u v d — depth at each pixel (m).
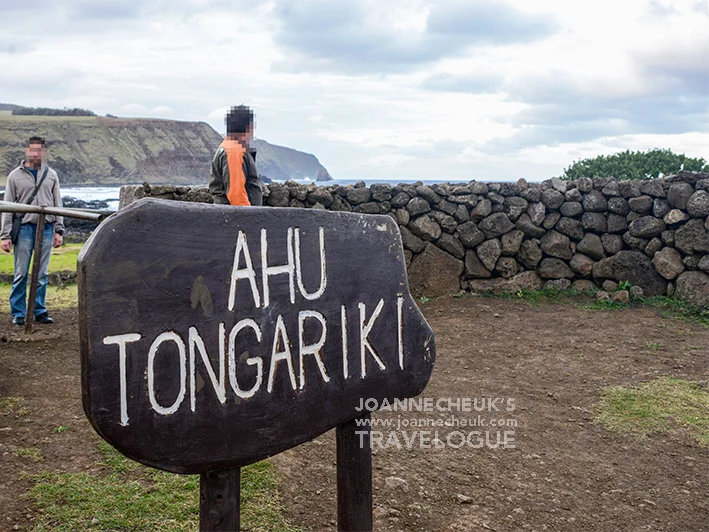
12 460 3.06
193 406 1.56
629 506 3.07
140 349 1.45
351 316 1.98
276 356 1.75
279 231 1.76
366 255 2.03
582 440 3.80
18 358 4.71
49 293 7.09
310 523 2.76
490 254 7.49
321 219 1.88
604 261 7.38
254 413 1.70
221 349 1.62
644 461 3.54
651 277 7.23
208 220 1.58
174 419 1.52
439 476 3.30
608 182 7.46
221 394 1.62
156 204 1.48
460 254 7.50
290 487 3.05
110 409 1.40
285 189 7.08
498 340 5.91
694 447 3.71
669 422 4.04
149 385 1.47
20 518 2.57
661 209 7.17
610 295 7.22
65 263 8.30
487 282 7.54
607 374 4.97
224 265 1.62
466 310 6.96
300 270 1.82
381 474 3.28
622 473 3.40
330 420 1.92
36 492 2.77
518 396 4.52
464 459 3.51
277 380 1.76
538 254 7.52
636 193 7.31
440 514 2.93
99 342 1.38
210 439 1.60
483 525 2.86
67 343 5.16
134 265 1.43
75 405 3.85
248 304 1.68
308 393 1.85
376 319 2.06
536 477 3.33
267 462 3.28
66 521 2.56
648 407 4.28
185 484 2.94
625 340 5.89
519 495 3.14
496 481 3.28
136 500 2.77
